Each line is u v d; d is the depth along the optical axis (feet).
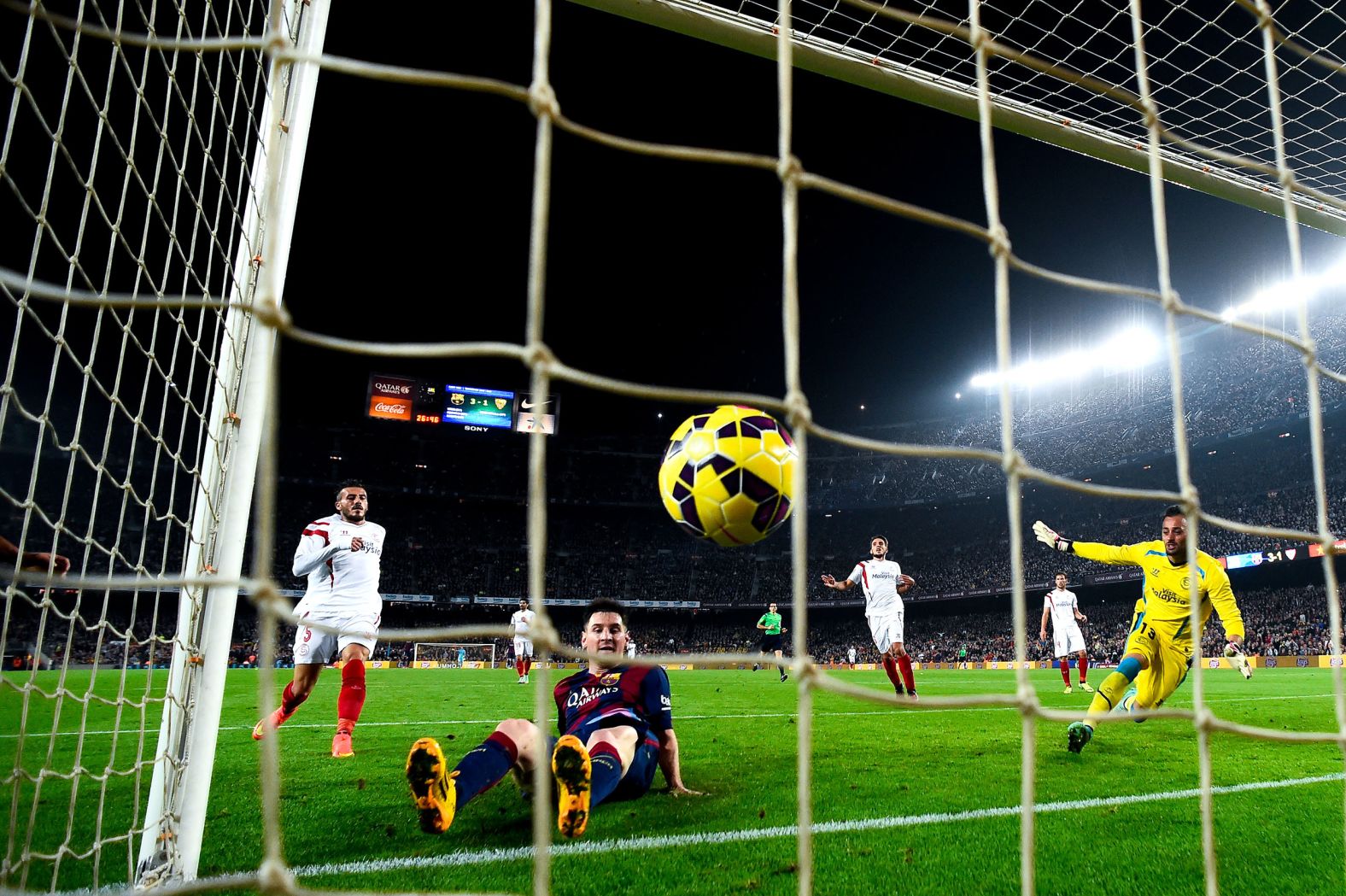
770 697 33.58
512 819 11.27
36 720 22.91
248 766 15.65
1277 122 7.90
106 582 3.71
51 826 10.79
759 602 144.77
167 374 9.59
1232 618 16.29
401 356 4.11
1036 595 128.88
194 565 9.17
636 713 12.39
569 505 153.48
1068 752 16.88
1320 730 22.35
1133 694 18.66
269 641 3.50
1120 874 8.90
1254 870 9.06
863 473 162.09
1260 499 114.32
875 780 14.06
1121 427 131.75
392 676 61.98
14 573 3.71
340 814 11.70
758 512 10.14
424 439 157.79
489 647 114.21
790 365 5.02
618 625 12.67
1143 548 17.46
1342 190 19.95
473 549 149.28
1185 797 12.62
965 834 10.48
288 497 145.69
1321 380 103.04
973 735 19.44
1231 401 116.37
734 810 11.80
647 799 12.52
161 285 9.53
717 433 10.37
